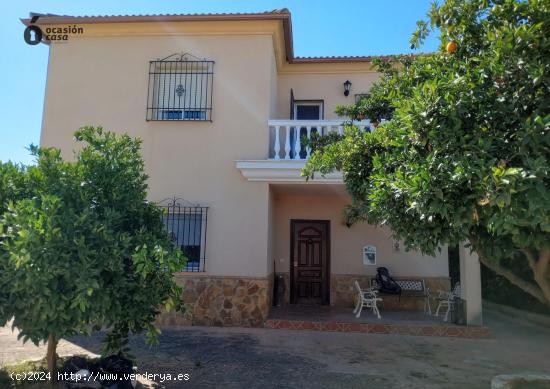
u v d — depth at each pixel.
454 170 3.09
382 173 3.93
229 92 10.08
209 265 9.53
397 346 7.92
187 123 10.03
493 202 2.77
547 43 3.22
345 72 12.58
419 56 5.53
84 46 10.41
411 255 11.71
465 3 4.07
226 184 9.80
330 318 9.62
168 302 5.12
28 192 4.74
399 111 3.63
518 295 11.87
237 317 9.30
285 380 5.90
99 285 4.19
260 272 9.46
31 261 3.86
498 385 4.79
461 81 3.46
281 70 12.59
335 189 10.82
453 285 13.24
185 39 10.28
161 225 5.54
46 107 10.23
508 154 3.23
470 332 8.81
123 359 5.10
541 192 2.69
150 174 9.90
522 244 3.21
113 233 4.59
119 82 10.23
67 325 4.27
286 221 12.08
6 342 7.87
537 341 8.53
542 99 3.31
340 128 9.82
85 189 4.87
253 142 9.88
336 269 11.86
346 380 5.95
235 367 6.43
